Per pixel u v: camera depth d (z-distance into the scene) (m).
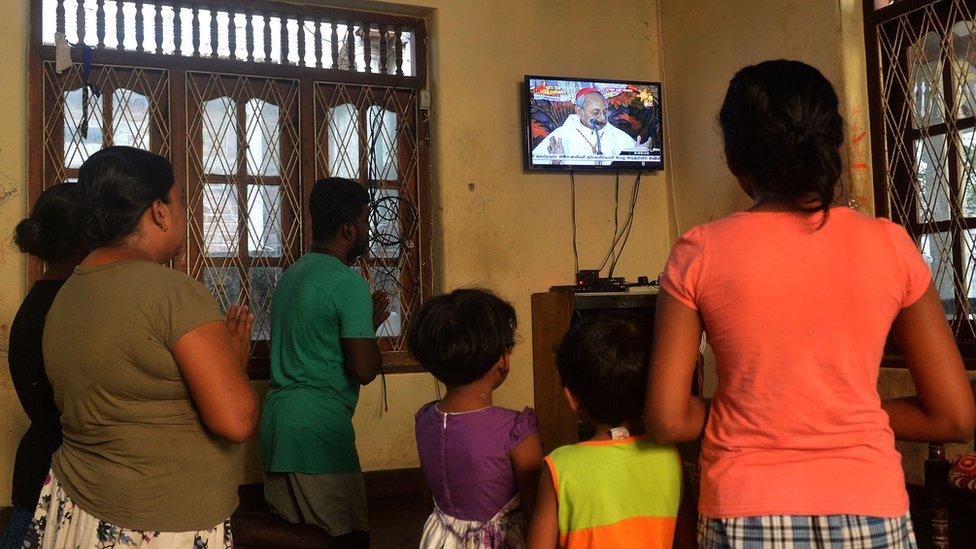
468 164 4.89
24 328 1.83
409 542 3.66
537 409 2.78
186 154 4.38
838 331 1.10
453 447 1.59
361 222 2.82
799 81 1.14
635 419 1.42
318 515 2.43
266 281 4.55
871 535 1.05
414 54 4.95
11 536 1.81
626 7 5.39
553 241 5.07
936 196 3.87
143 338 1.39
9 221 3.98
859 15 4.19
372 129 4.80
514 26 5.06
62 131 4.17
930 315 1.16
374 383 4.65
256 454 4.41
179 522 1.42
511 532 1.58
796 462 1.08
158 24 4.40
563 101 4.95
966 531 3.49
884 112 4.09
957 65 3.77
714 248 1.15
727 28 4.89
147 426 1.42
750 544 1.06
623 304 2.76
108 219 1.49
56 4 4.22
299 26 4.71
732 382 1.13
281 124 4.61
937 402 1.15
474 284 4.83
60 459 1.48
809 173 1.10
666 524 1.37
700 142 5.12
